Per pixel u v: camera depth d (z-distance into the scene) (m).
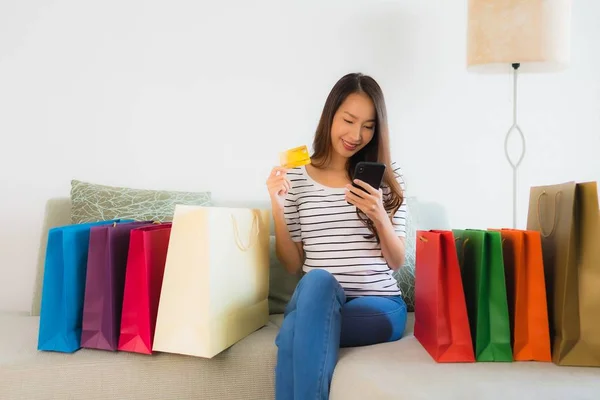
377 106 1.45
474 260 1.18
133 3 1.94
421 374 1.02
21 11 1.89
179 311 1.16
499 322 1.12
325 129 1.51
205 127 1.98
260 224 1.46
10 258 1.90
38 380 1.13
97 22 1.92
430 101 2.10
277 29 2.01
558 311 1.11
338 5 2.03
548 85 2.19
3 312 1.79
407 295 1.71
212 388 1.20
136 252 1.20
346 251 1.41
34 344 1.28
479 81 2.14
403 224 1.51
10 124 1.89
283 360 1.13
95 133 1.93
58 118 1.91
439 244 1.13
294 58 2.02
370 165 1.31
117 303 1.23
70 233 1.22
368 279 1.40
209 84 1.98
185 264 1.16
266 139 2.01
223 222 1.22
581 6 2.21
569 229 1.09
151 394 1.17
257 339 1.31
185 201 1.75
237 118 2.00
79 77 1.92
